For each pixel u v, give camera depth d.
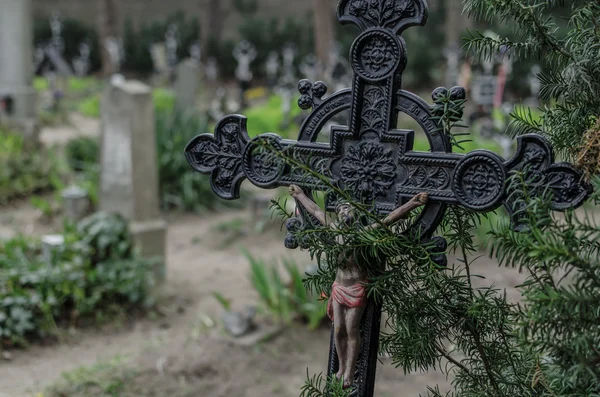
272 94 24.22
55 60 23.22
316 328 5.84
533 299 1.64
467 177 1.82
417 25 1.90
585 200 1.69
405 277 2.00
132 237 6.77
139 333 5.82
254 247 8.38
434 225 1.91
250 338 5.56
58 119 17.16
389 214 1.90
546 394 1.92
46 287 5.83
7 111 13.02
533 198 1.72
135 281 6.16
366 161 1.99
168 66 28.42
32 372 5.07
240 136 2.16
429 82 23.00
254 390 5.00
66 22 31.56
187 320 6.08
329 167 2.05
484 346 2.12
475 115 15.10
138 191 6.97
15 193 10.02
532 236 1.69
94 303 5.91
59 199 9.50
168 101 19.02
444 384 4.92
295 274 5.94
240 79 21.20
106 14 26.06
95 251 6.30
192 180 10.08
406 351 2.10
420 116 1.91
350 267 1.95
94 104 19.95
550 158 1.71
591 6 1.91
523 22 1.91
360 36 1.95
